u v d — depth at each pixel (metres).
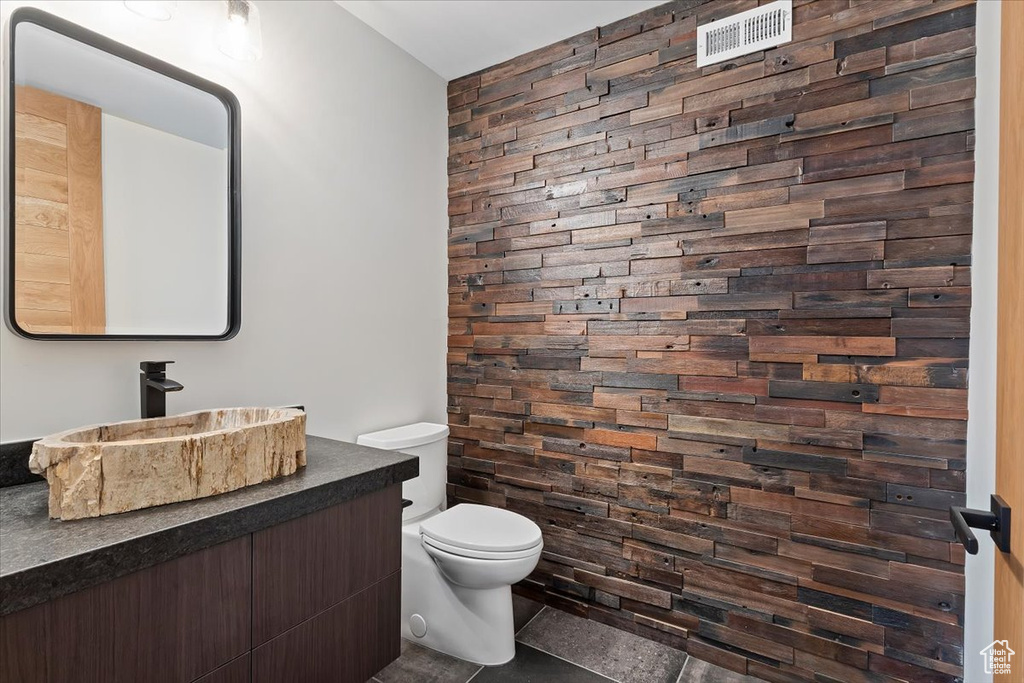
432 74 2.50
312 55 1.91
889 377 1.58
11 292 1.18
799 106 1.72
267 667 1.07
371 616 1.33
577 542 2.18
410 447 2.06
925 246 1.52
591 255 2.15
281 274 1.80
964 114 1.47
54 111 1.26
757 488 1.79
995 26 1.25
